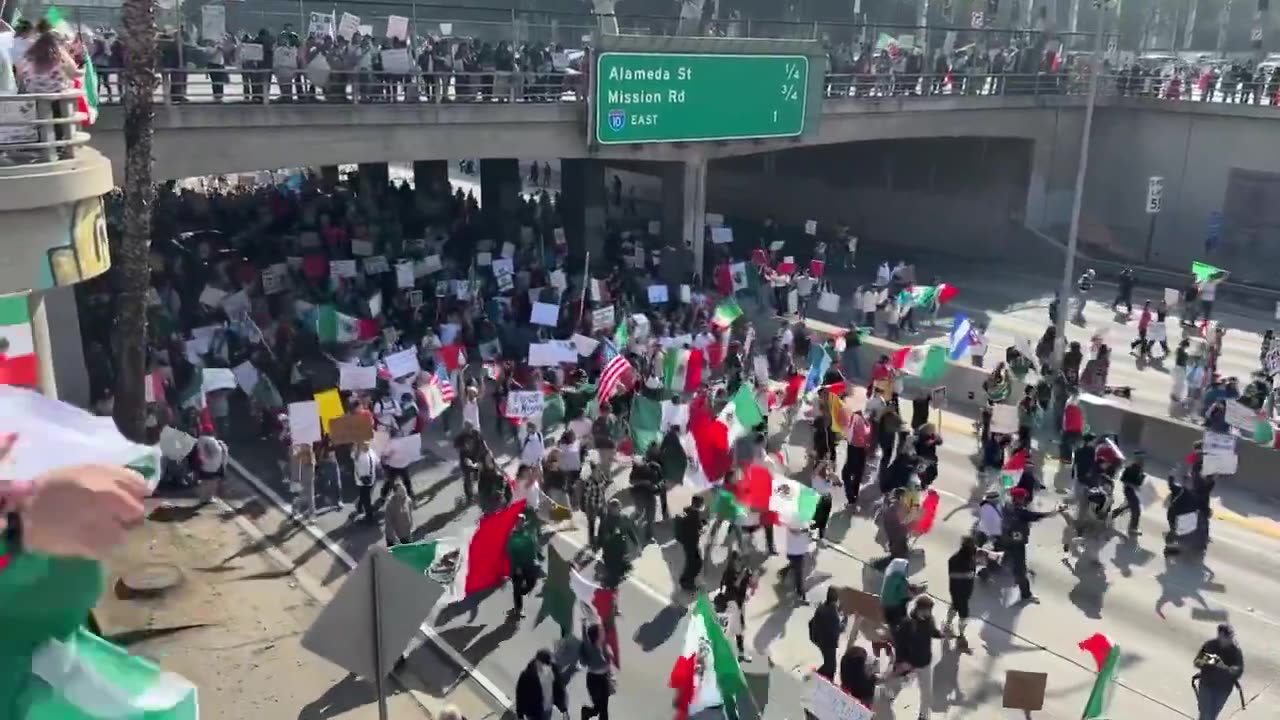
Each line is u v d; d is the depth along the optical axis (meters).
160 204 34.97
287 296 26.78
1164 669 13.80
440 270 28.94
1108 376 27.33
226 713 12.08
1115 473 18.81
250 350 23.27
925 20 52.97
